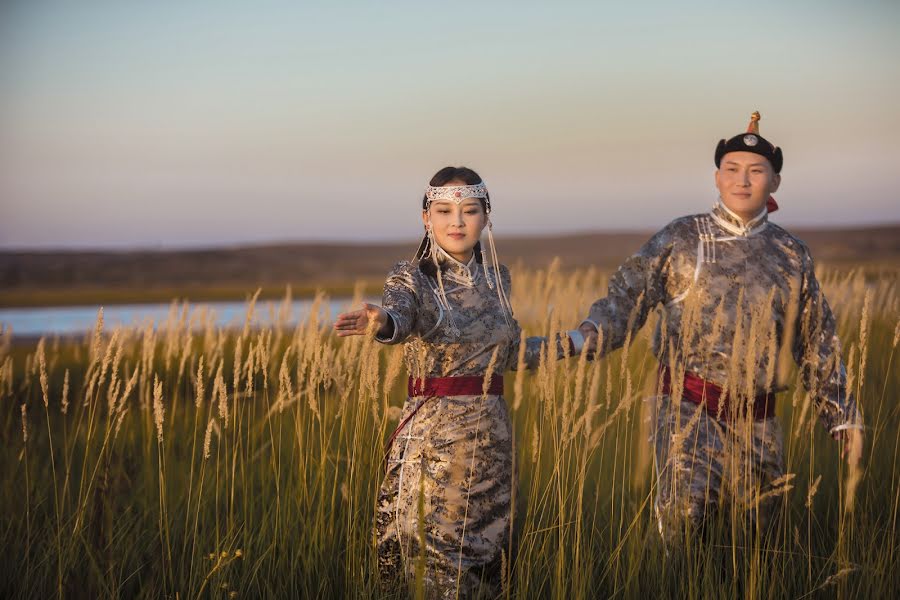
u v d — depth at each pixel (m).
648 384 3.78
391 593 3.21
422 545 2.78
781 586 3.17
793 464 3.99
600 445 4.05
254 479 4.29
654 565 3.29
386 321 3.01
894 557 3.38
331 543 3.45
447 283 3.31
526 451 3.95
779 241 3.77
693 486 3.47
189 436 4.63
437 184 3.33
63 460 4.76
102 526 3.46
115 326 3.39
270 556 3.46
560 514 3.11
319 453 4.08
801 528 3.79
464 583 3.14
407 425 3.28
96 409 4.37
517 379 2.93
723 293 3.65
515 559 3.29
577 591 3.04
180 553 3.58
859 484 3.87
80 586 3.21
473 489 3.21
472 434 3.22
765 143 3.69
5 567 3.46
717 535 3.42
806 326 3.70
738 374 3.28
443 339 3.23
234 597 3.22
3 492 4.08
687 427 3.22
